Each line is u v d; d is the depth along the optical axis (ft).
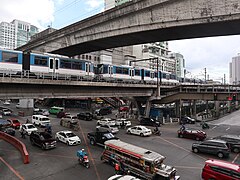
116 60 322.14
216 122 161.17
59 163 62.23
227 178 46.34
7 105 251.80
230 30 82.28
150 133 103.35
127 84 123.44
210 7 72.28
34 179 51.08
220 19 70.85
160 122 140.97
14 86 81.15
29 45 161.07
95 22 106.22
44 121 118.52
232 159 69.67
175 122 151.53
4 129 100.83
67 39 123.95
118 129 116.16
